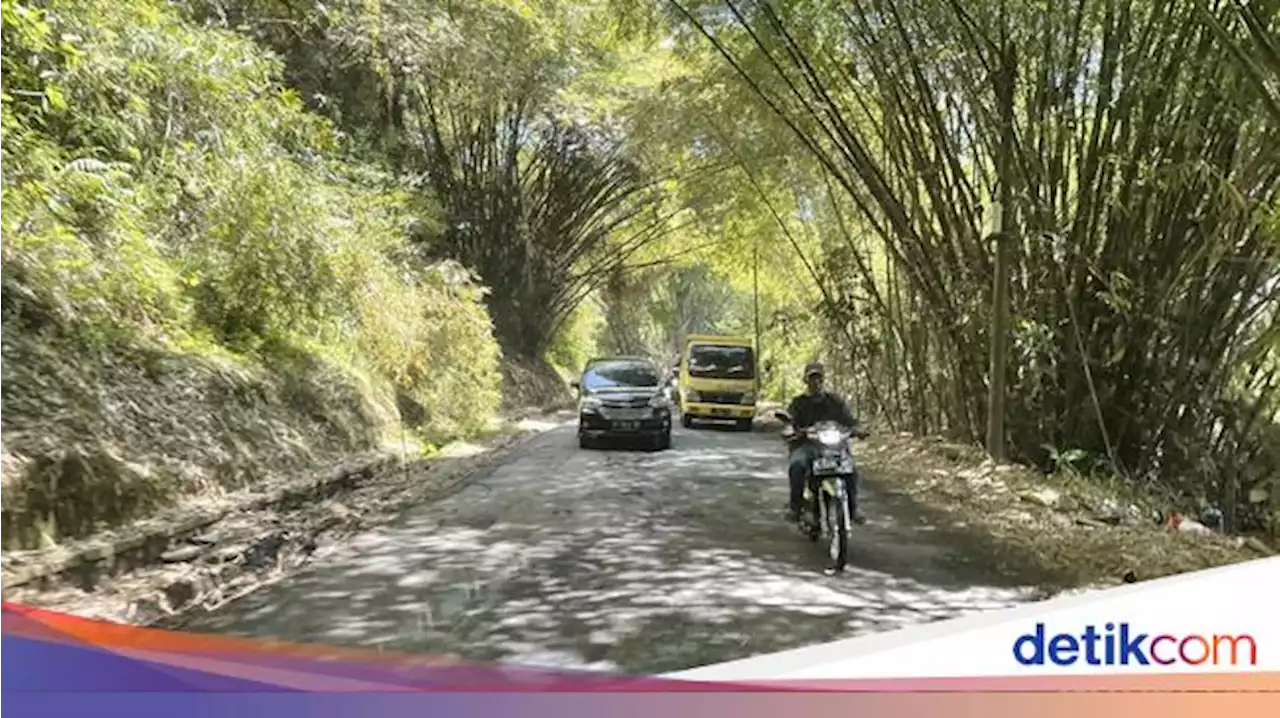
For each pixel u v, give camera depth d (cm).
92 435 730
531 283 2750
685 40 1535
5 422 664
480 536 823
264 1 1279
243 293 1125
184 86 855
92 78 734
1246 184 862
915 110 1202
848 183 1420
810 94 1455
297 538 777
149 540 678
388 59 1493
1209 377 1035
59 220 812
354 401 1330
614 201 2750
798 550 779
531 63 1852
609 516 929
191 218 1030
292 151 1223
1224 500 1052
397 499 1034
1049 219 1071
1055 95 1017
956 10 1000
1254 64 684
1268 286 967
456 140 2319
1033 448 1182
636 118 2234
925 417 1612
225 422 952
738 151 1962
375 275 1381
